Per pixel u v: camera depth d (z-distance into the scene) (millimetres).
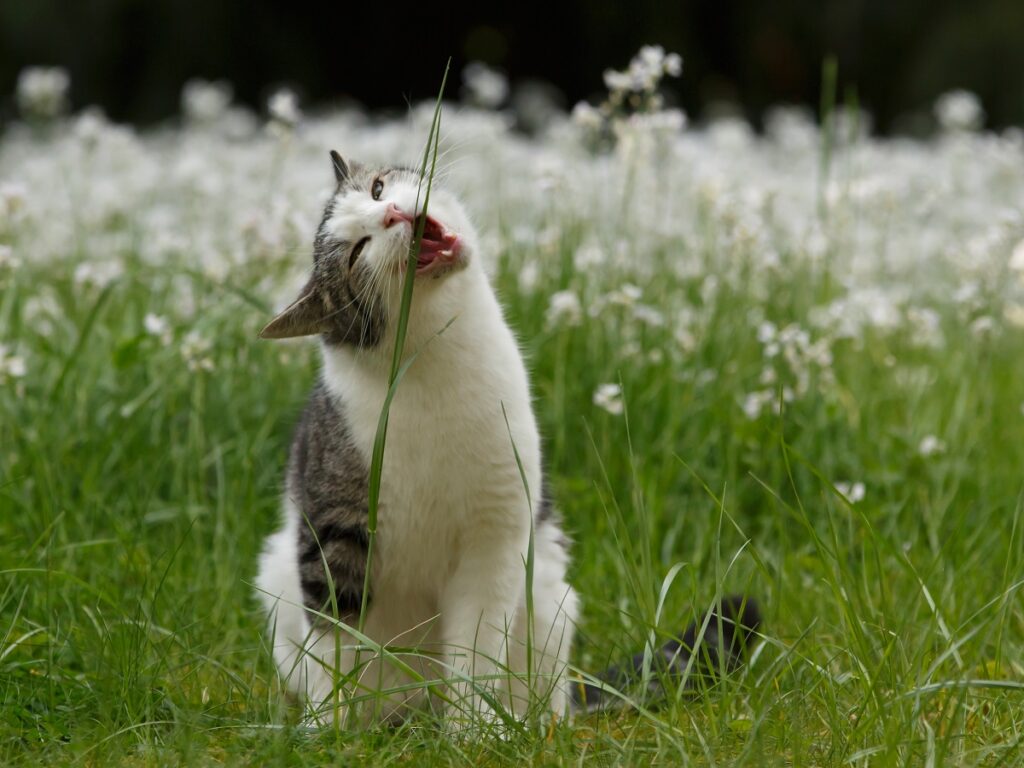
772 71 35031
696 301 11977
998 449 11055
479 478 6996
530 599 6332
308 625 7277
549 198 13328
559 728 6262
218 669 7391
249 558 9250
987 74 31797
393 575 7281
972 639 7285
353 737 6332
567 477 10664
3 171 20281
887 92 34312
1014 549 8789
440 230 6914
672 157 13086
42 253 14375
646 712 6012
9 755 6129
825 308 12047
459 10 36375
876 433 11133
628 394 10891
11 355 10844
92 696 6777
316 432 7410
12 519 9359
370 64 36438
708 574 9164
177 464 10109
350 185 7676
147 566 8977
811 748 6035
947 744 5535
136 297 12172
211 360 10508
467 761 5930
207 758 5969
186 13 31469
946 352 13250
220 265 11734
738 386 11164
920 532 9961
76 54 30906
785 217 14727
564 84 36875
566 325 10812
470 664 7062
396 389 6953
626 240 12562
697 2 35281
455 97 36688
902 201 14602
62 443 10117
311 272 7840
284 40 33344
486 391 6973
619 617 8609
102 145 16656
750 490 10516
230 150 18484
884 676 6461
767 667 7105
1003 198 16891
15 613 7742
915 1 33562
